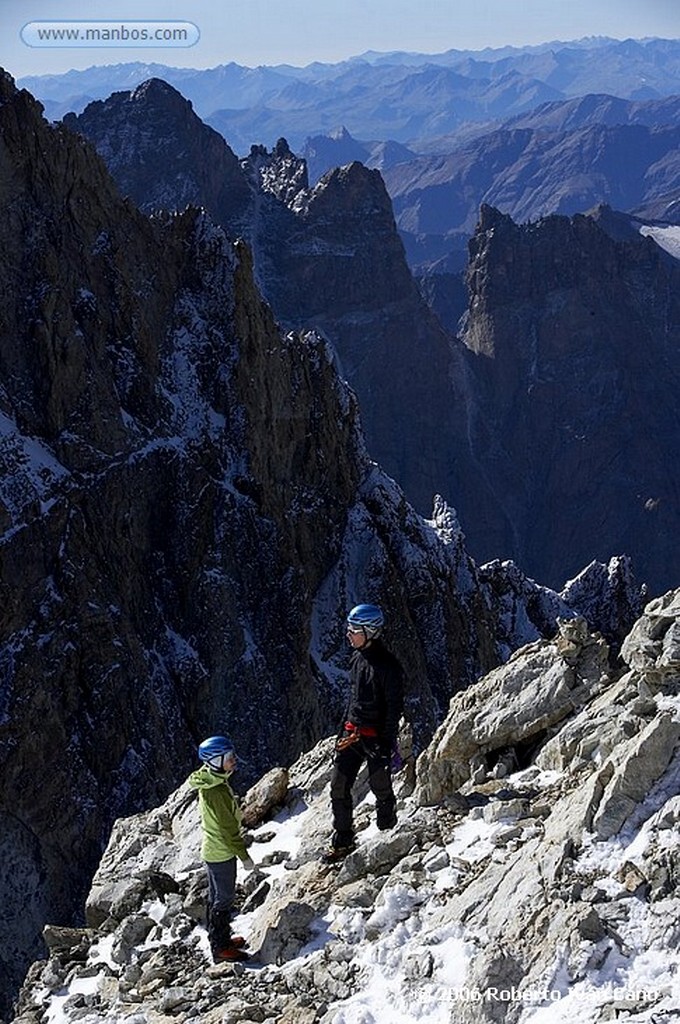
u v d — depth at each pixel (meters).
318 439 75.44
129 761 57.09
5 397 60.34
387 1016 9.57
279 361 73.38
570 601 87.25
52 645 55.44
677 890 9.34
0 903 52.19
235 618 67.12
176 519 66.44
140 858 16.20
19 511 57.00
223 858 11.74
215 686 65.38
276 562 69.69
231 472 70.69
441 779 13.80
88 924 15.55
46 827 53.19
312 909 11.67
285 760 65.88
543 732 13.78
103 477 62.28
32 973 13.43
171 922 13.09
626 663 13.16
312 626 72.00
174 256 74.69
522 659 14.59
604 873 9.94
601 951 9.00
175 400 70.44
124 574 62.62
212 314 73.75
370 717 12.62
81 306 65.06
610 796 10.52
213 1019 10.33
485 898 10.34
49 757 53.94
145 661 60.81
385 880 11.63
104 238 68.19
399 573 75.44
